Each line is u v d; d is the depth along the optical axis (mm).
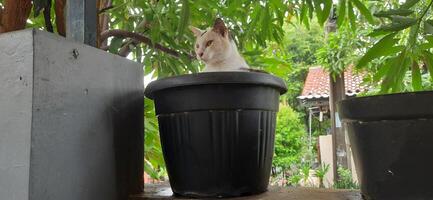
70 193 682
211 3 1354
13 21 979
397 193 714
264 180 898
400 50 949
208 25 1464
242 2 1366
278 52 2062
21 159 609
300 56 8555
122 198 851
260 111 875
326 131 7848
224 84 828
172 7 1324
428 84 1520
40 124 623
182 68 1730
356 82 4414
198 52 1096
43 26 1392
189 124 844
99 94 785
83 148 725
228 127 835
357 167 791
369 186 752
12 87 626
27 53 619
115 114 842
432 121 684
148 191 971
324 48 3545
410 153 699
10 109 625
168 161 892
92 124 756
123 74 888
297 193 883
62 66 678
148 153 1672
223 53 1062
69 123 689
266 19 1379
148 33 1515
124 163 869
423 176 694
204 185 840
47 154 635
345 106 785
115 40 1323
